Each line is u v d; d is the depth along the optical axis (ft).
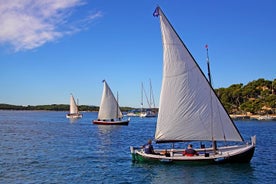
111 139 222.89
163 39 114.11
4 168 113.50
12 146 176.96
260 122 471.21
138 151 118.52
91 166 117.19
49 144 188.34
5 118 626.23
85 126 374.02
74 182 94.32
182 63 112.47
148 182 94.07
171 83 113.70
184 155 113.60
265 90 634.02
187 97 112.68
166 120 114.32
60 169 112.06
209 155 110.93
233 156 110.32
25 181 95.04
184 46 111.86
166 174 101.91
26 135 250.37
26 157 138.00
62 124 418.72
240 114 608.60
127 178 98.68
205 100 111.86
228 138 111.04
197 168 108.27
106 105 380.58
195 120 112.88
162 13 113.29
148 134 267.80
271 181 94.22
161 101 114.83
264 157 133.28
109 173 105.50
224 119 110.93
